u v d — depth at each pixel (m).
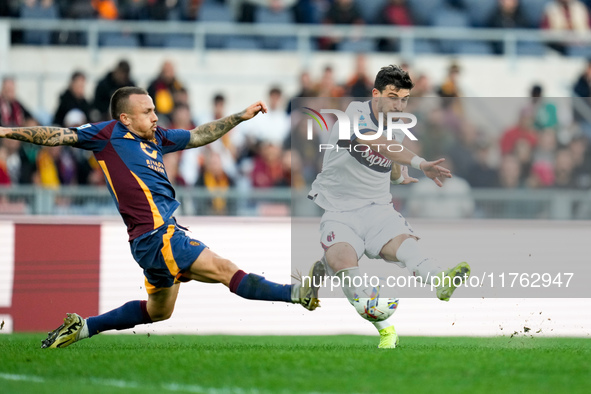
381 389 8.58
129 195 11.83
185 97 27.62
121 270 20.41
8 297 19.98
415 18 33.03
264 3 33.81
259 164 26.97
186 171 25.66
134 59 30.41
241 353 11.88
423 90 28.09
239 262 20.62
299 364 10.45
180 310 20.11
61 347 12.88
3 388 8.75
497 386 8.80
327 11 32.38
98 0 30.80
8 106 26.28
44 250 20.17
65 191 21.95
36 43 29.89
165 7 31.34
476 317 20.19
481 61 31.94
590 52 33.66
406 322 19.84
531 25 33.62
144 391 8.49
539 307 20.47
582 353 12.40
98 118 27.00
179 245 11.82
